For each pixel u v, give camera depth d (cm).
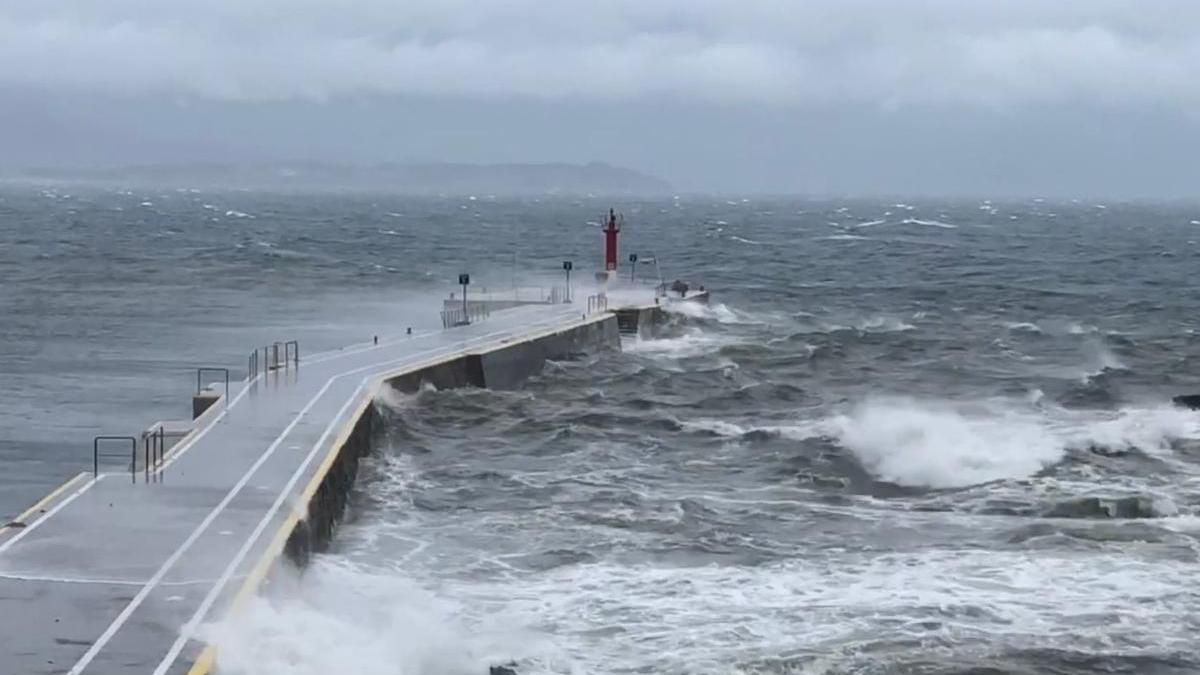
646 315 8025
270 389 4784
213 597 2505
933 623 2984
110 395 5697
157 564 2688
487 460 4559
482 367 5756
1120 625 3000
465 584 3212
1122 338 8544
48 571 2631
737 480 4369
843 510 4006
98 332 7719
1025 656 2809
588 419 5203
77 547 2791
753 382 6378
